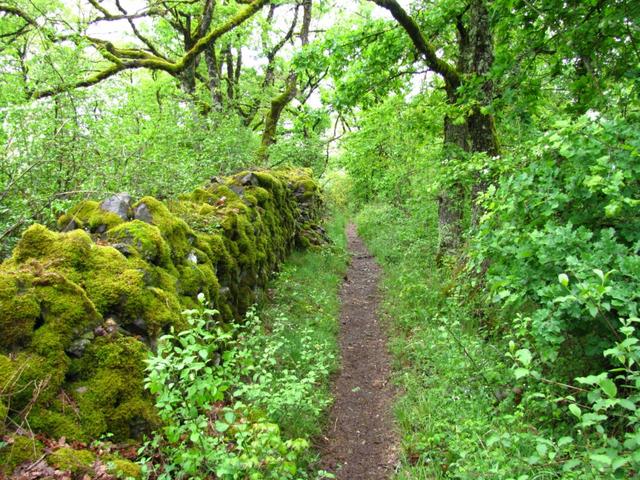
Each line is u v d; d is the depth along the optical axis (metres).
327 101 8.74
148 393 3.45
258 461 2.79
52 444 2.79
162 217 5.09
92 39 11.48
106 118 6.82
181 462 2.82
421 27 8.45
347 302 9.72
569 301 3.16
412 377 5.76
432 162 10.22
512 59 6.16
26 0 10.59
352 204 24.25
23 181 5.44
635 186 3.59
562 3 5.47
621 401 2.15
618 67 5.43
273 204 10.29
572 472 2.61
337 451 4.69
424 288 8.40
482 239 4.44
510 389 4.45
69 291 3.42
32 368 2.97
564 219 4.10
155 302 3.95
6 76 6.51
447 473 3.72
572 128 3.47
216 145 10.27
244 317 6.65
